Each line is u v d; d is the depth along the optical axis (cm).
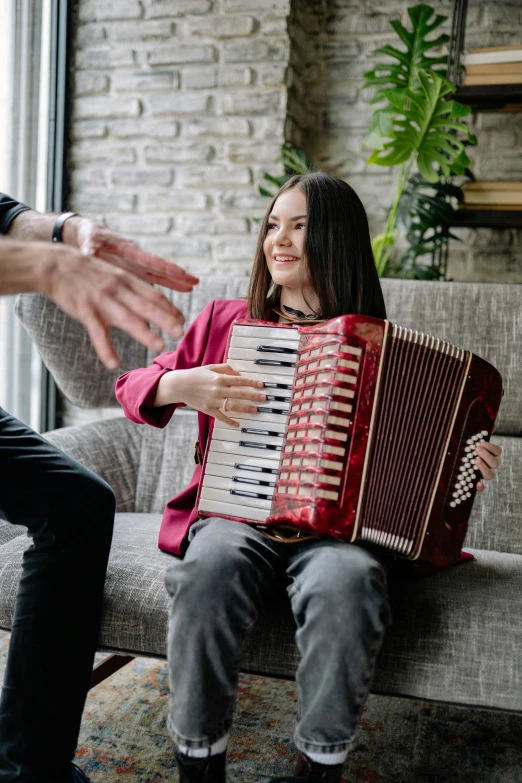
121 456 189
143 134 297
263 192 269
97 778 134
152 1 291
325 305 147
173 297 199
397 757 145
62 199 301
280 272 147
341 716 108
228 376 129
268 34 281
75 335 182
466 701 118
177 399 134
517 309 182
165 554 142
